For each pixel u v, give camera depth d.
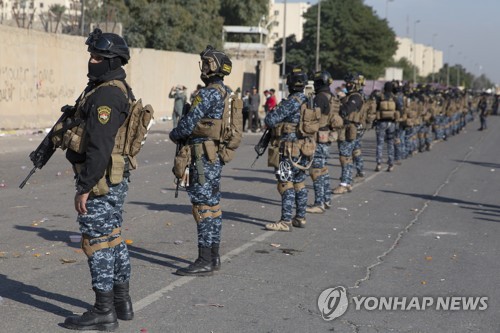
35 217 9.38
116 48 4.77
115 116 4.71
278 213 10.44
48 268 6.77
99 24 30.81
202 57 6.55
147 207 10.48
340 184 12.98
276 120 8.85
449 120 30.11
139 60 33.53
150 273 6.75
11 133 22.44
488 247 8.63
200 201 6.71
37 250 7.51
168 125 32.38
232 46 60.47
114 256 5.14
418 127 21.91
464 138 32.25
